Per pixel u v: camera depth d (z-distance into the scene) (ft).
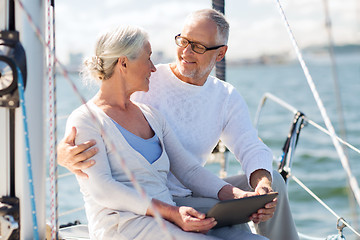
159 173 6.72
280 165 8.63
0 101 4.99
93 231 6.23
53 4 5.26
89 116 6.33
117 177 6.36
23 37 5.10
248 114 8.29
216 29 7.70
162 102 7.85
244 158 7.75
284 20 6.47
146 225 6.04
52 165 5.36
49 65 5.16
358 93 78.23
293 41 6.33
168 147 7.32
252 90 95.50
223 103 8.13
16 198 5.17
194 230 6.06
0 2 5.04
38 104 5.32
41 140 5.40
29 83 5.20
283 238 7.50
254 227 8.23
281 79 109.91
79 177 6.45
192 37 7.63
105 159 6.25
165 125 7.30
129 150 6.41
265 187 7.03
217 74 9.68
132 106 6.93
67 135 6.28
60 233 7.25
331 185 32.60
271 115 58.75
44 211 5.51
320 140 43.34
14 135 5.13
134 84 6.65
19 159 5.16
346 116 59.31
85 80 6.81
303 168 37.04
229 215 6.28
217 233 6.60
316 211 27.68
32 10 5.17
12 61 4.86
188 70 7.67
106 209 6.20
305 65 6.07
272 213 6.70
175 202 7.19
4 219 5.11
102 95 6.65
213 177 7.28
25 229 5.26
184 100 7.90
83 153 6.08
